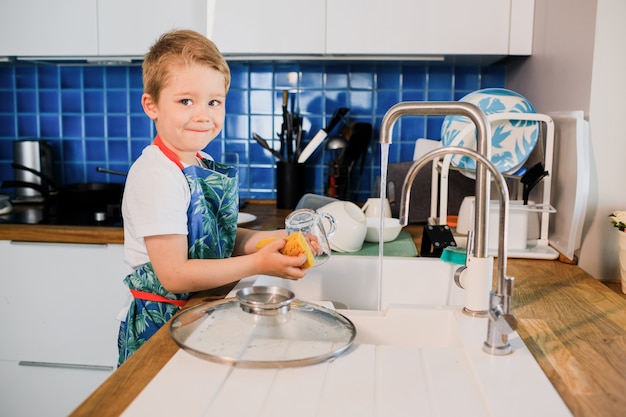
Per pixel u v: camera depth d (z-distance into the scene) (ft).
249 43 6.77
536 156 5.81
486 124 3.13
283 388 2.42
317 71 7.87
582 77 5.16
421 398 2.39
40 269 6.36
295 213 4.00
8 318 6.49
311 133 7.98
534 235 5.60
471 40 6.60
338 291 4.70
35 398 6.61
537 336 3.16
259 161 8.07
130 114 8.05
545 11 6.16
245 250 4.45
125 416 2.18
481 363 2.67
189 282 3.54
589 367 2.77
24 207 7.38
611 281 5.17
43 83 8.09
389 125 3.32
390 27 6.63
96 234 6.19
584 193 4.89
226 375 2.52
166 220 3.56
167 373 2.53
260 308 3.12
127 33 6.86
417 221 6.66
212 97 3.77
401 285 4.69
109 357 6.44
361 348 2.85
